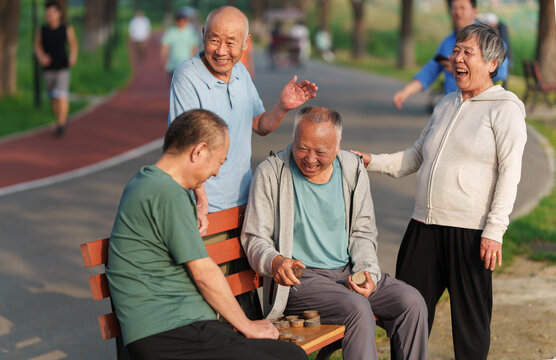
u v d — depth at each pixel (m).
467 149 4.24
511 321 5.50
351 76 32.31
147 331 3.58
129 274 3.61
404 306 4.23
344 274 4.37
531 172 10.89
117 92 25.06
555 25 21.73
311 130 4.07
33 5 19.16
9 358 5.24
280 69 37.62
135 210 3.60
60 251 7.77
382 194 9.80
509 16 49.16
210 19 4.22
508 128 4.15
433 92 17.98
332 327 4.10
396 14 73.31
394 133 14.96
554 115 17.20
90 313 6.11
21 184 11.12
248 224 4.30
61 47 15.19
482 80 4.26
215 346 3.58
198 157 3.68
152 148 14.23
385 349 5.07
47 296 6.48
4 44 20.86
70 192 10.54
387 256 7.26
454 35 6.02
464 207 4.26
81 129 16.64
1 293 6.54
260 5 72.44
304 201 4.30
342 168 4.39
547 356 4.91
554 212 8.64
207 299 3.70
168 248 3.62
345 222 4.41
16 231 8.51
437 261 4.43
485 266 4.18
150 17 105.38
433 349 5.11
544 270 6.62
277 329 4.01
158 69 36.69
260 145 13.77
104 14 43.97
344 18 71.88
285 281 4.04
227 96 4.39
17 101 20.02
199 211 4.19
